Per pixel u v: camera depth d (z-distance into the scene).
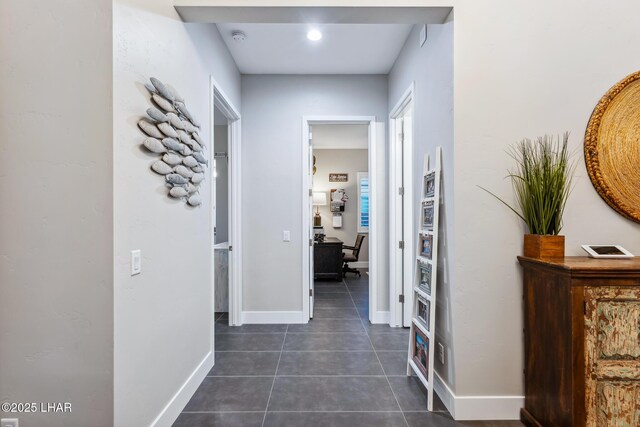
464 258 1.84
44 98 1.28
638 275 1.42
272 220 3.53
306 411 1.92
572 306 1.44
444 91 1.97
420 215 2.29
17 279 1.29
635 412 1.43
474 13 1.84
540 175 1.75
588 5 1.86
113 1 1.28
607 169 1.83
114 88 1.28
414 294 2.32
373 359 2.62
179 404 1.88
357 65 3.30
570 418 1.45
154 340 1.61
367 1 1.84
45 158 1.28
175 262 1.84
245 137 3.51
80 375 1.29
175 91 1.72
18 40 1.29
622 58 1.87
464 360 1.84
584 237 1.85
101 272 1.28
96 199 1.28
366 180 7.39
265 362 2.56
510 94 1.85
